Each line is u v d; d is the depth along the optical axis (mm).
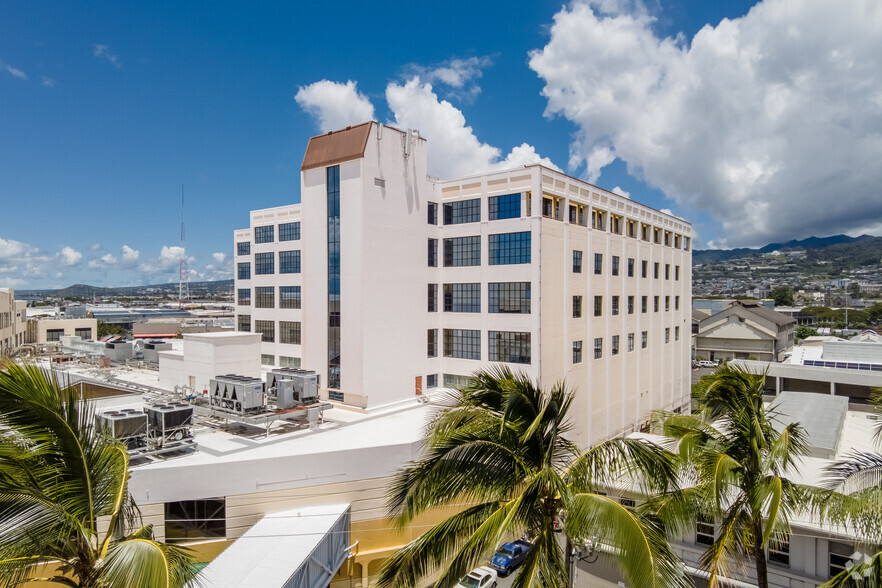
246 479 23359
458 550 11406
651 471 11352
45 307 185750
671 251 55062
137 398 32250
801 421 32156
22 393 9617
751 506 13570
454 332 39062
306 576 19719
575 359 37938
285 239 46250
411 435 28094
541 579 11000
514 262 35281
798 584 22547
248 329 52844
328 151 35906
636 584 9594
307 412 29688
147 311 158000
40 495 9930
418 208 37938
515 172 35406
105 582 9766
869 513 13117
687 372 59344
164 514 22500
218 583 17656
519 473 12242
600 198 41375
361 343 33750
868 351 51125
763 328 78688
